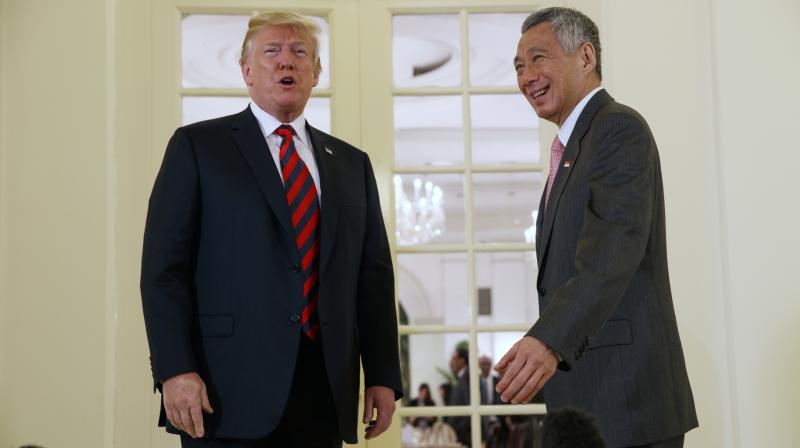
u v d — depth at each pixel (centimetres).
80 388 335
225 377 235
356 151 282
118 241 359
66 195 342
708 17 361
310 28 270
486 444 1052
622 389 215
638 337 218
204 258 244
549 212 233
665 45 362
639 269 223
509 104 1070
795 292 345
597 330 203
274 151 260
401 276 1797
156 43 379
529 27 251
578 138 234
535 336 201
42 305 337
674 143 357
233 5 386
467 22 394
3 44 346
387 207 383
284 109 262
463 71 390
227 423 233
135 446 350
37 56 347
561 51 246
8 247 339
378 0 392
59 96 346
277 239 245
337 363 245
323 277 248
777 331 343
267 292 240
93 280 339
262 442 238
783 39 356
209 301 241
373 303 269
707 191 354
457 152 1168
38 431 332
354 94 388
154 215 243
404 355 1780
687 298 349
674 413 216
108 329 338
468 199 388
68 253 339
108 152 346
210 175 246
